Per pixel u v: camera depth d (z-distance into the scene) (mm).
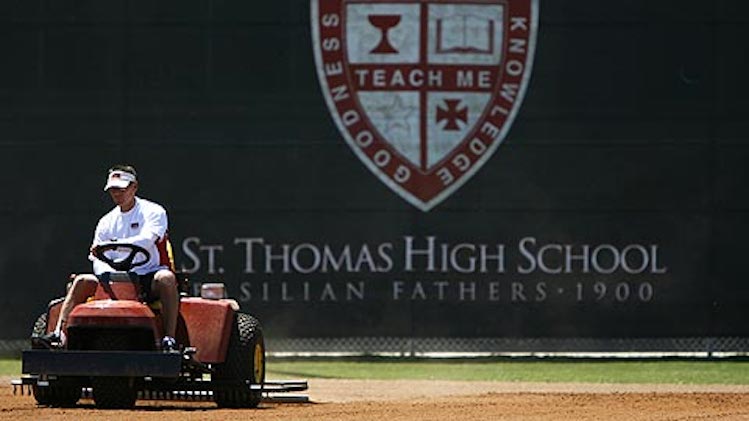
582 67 73500
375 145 73562
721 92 73562
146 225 45906
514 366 71250
